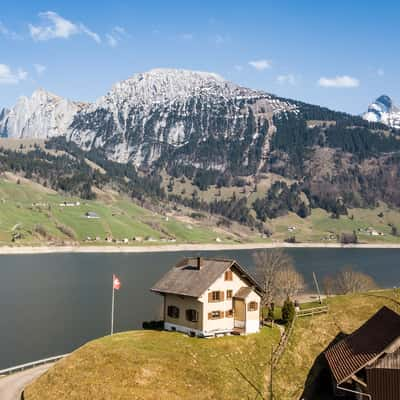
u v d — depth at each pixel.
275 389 64.62
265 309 93.50
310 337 79.06
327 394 64.69
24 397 59.69
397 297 96.12
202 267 77.25
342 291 145.00
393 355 57.88
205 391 59.38
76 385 58.91
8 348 97.00
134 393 56.75
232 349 69.00
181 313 74.88
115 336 71.19
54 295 160.12
